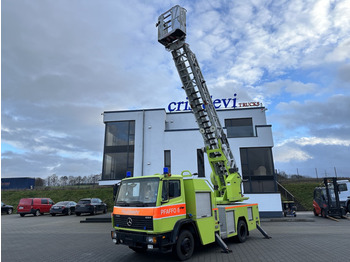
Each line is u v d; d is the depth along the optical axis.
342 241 8.65
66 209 22.81
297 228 12.41
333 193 17.86
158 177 6.46
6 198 32.06
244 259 6.42
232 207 8.59
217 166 10.46
